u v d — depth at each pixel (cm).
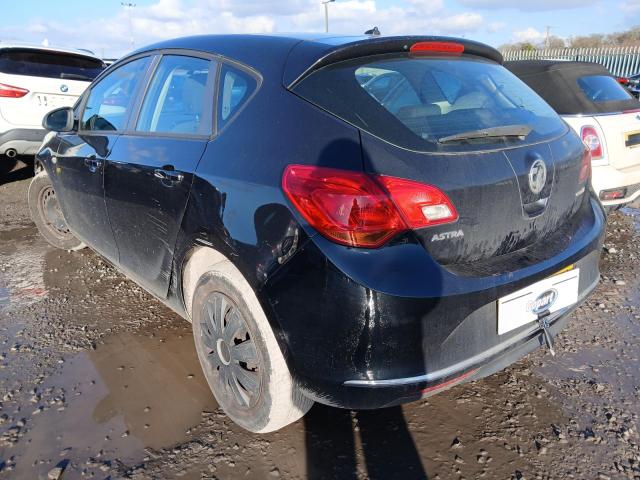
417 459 216
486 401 254
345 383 179
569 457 217
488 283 189
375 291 169
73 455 218
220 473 208
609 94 468
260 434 230
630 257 443
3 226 548
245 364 220
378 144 181
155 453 219
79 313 347
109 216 305
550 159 223
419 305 173
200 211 220
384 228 173
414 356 177
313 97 196
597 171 435
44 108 625
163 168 246
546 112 258
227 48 244
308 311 181
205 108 241
